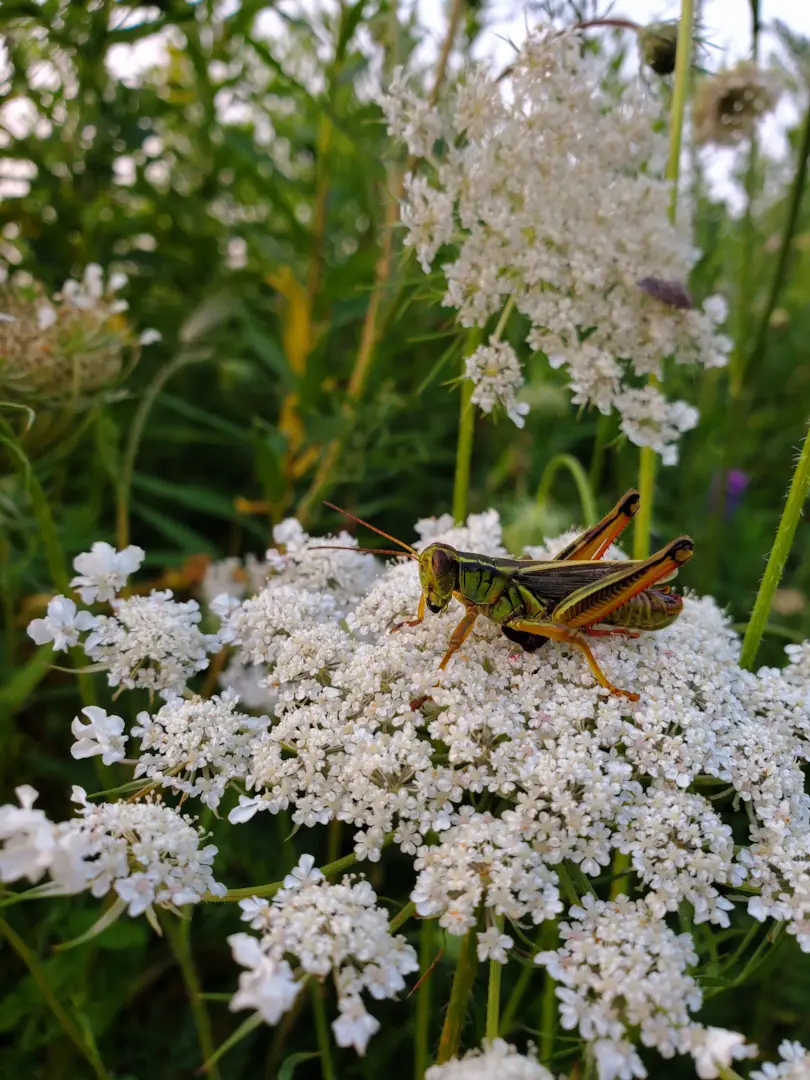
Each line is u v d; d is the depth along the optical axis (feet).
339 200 0.65
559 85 0.33
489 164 0.34
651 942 0.24
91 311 0.43
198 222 0.68
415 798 0.27
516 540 0.45
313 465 0.58
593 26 0.38
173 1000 0.45
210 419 0.55
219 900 0.25
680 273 0.35
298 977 0.23
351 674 0.29
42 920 0.43
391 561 0.41
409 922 0.46
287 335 0.60
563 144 0.34
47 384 0.42
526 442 0.63
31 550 0.47
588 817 0.26
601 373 0.35
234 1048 0.41
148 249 0.67
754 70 0.54
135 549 0.34
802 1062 0.22
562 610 0.30
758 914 0.25
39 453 0.47
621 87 0.45
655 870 0.26
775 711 0.31
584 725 0.29
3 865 0.22
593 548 0.35
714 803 0.48
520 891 0.25
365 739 0.27
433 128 0.35
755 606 0.34
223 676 0.47
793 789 0.28
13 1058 0.37
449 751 0.28
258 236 0.70
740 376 0.55
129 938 0.37
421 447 0.54
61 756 0.51
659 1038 0.22
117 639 0.31
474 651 0.31
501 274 0.35
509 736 0.28
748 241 0.57
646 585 0.30
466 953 0.27
